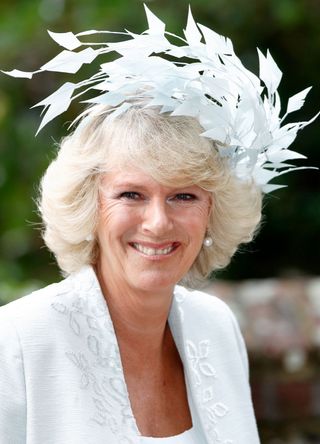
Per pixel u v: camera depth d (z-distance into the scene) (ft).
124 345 16.17
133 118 15.01
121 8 35.86
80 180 15.31
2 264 36.60
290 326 26.18
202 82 14.99
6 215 37.88
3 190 37.86
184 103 14.80
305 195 39.70
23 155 37.93
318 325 26.30
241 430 17.19
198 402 16.83
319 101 39.37
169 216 15.15
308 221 39.70
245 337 25.86
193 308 17.83
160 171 14.75
